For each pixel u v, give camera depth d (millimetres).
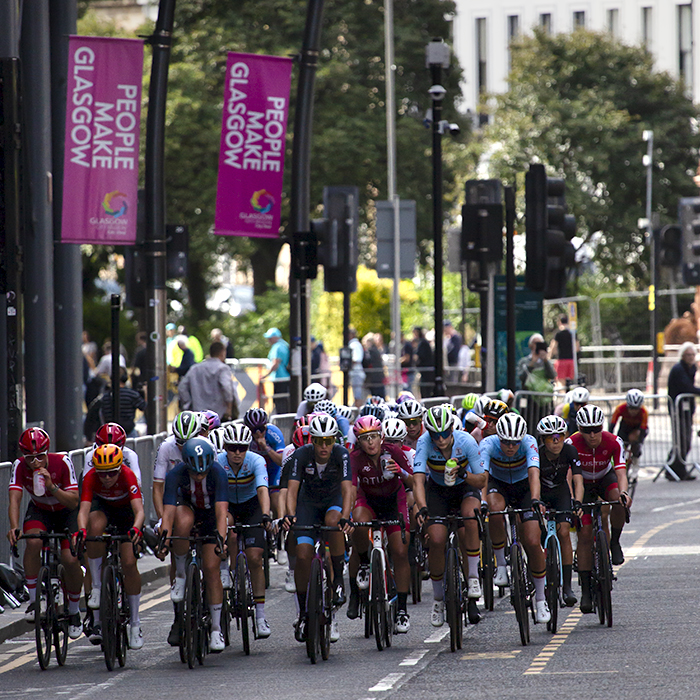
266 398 90938
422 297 143875
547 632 36438
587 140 175000
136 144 53188
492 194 65875
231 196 59000
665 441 79312
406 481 36406
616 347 122125
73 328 55562
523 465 38125
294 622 37844
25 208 43812
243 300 186125
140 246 59906
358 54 149375
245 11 146500
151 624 40656
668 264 87875
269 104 59156
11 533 34844
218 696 28969
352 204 63438
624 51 185125
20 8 50906
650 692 27234
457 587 34562
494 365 69688
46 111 51031
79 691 30578
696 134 184125
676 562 48375
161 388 58531
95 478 34188
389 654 34031
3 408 47969
